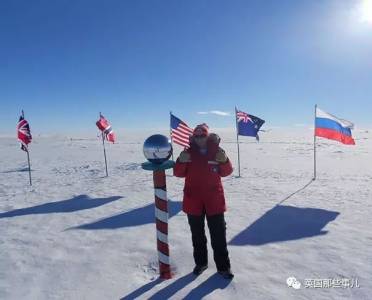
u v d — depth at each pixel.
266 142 55.06
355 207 8.22
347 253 5.19
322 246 5.51
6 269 4.81
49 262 5.03
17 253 5.43
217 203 4.28
